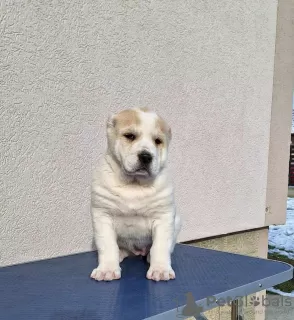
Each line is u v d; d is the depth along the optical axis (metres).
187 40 0.99
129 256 0.72
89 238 0.82
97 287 0.54
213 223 1.08
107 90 0.84
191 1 0.99
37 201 0.73
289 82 1.28
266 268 0.64
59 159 0.76
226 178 1.11
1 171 0.68
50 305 0.47
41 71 0.73
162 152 0.64
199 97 1.03
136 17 0.88
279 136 1.27
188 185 1.00
